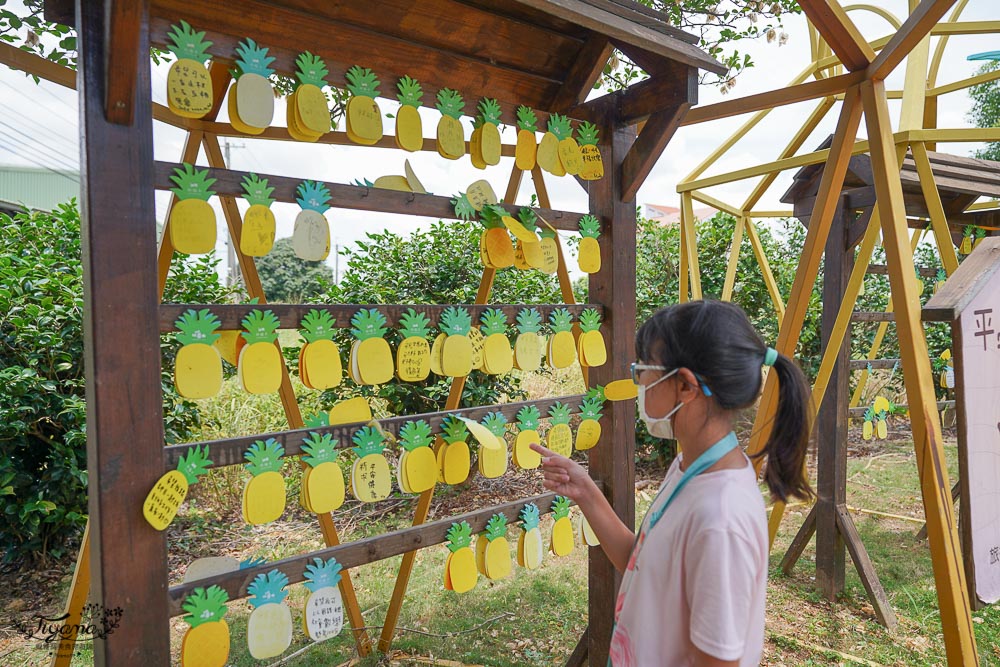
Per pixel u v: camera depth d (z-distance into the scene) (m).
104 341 1.13
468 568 1.75
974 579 1.77
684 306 1.10
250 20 1.37
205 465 1.27
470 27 1.73
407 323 1.59
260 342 1.35
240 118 1.30
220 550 3.57
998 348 1.86
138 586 1.18
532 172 2.42
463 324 1.70
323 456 1.45
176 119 1.91
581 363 1.96
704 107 2.21
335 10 1.48
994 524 1.84
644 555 1.06
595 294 2.07
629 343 2.05
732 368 1.02
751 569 0.93
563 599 3.04
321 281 4.55
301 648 2.62
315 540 3.72
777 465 1.07
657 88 1.87
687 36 1.80
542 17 1.82
